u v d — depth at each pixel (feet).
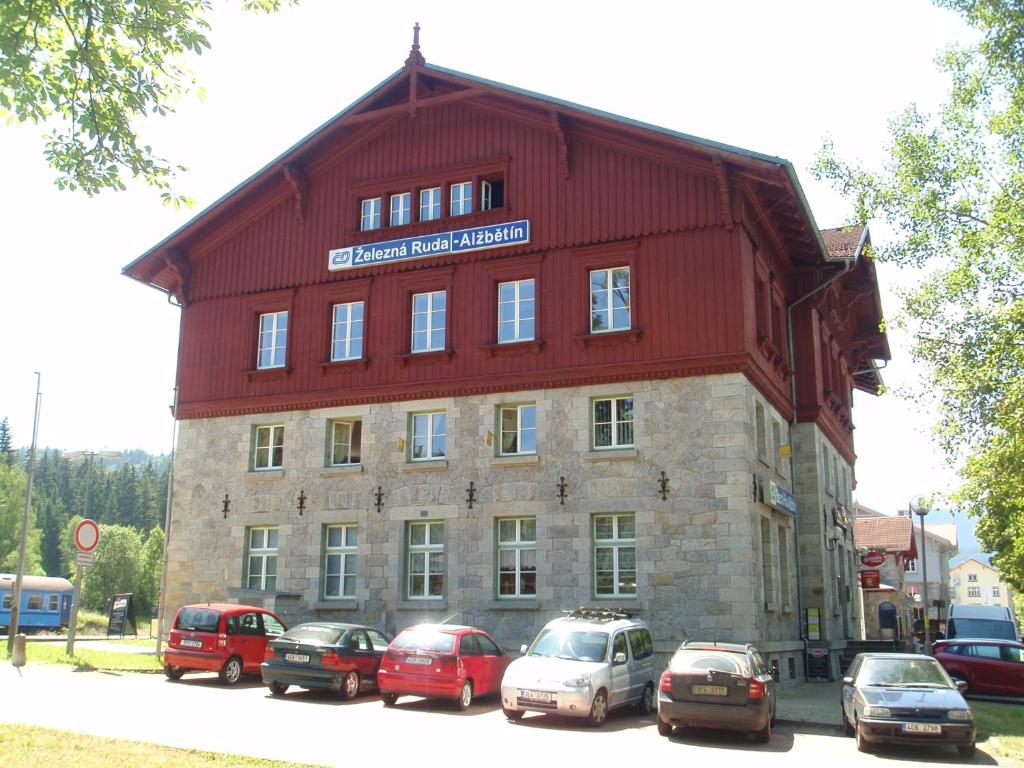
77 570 79.97
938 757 47.80
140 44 39.45
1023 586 120.16
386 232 88.79
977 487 63.21
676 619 70.85
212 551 89.35
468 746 43.78
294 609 83.92
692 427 73.72
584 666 53.67
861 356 130.72
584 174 81.82
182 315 96.63
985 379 61.00
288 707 55.42
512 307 82.94
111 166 40.75
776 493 78.18
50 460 482.28
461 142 87.66
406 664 57.98
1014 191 61.87
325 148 93.20
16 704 50.52
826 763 44.06
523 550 78.13
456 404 82.33
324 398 87.61
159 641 87.86
